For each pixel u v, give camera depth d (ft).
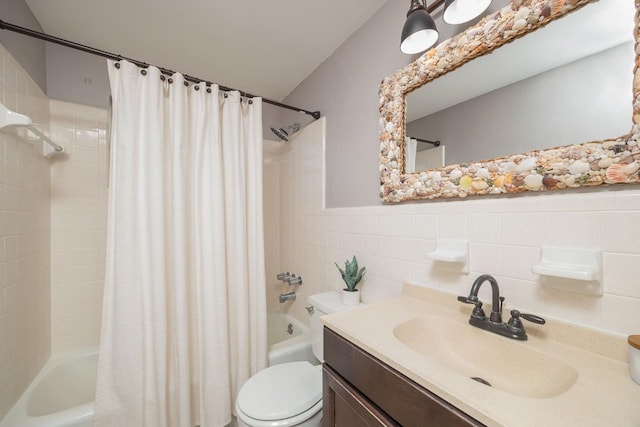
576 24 2.33
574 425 1.45
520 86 2.69
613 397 1.70
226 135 5.07
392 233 4.17
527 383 2.28
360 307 3.38
